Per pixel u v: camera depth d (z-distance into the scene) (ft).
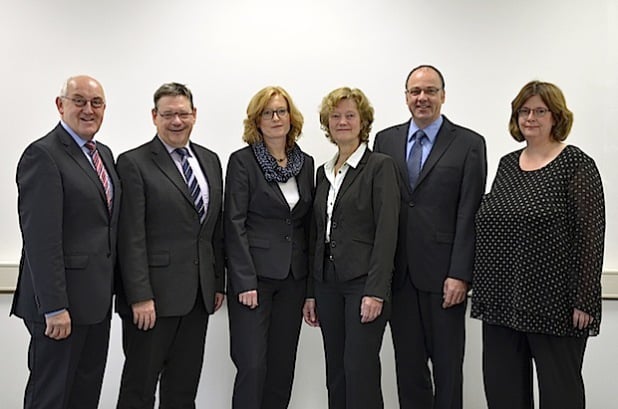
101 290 6.30
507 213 6.41
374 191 6.93
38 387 6.26
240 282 7.05
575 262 6.11
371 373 6.81
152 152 6.94
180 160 7.12
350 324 6.91
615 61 8.55
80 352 6.35
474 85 8.70
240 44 8.71
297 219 7.45
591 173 6.19
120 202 6.68
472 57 8.68
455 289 6.85
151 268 6.72
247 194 7.31
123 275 6.59
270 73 8.73
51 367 6.20
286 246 7.27
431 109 7.12
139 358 6.75
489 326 6.69
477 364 8.65
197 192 7.04
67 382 6.22
